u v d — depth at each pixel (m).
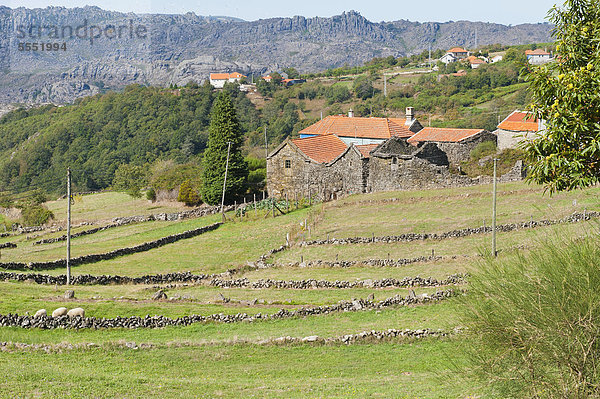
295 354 41.12
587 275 20.84
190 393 31.62
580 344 20.69
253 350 41.81
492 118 190.50
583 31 27.06
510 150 115.25
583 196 82.88
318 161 119.94
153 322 47.94
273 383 34.50
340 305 51.28
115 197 159.12
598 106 26.12
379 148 114.62
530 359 21.53
